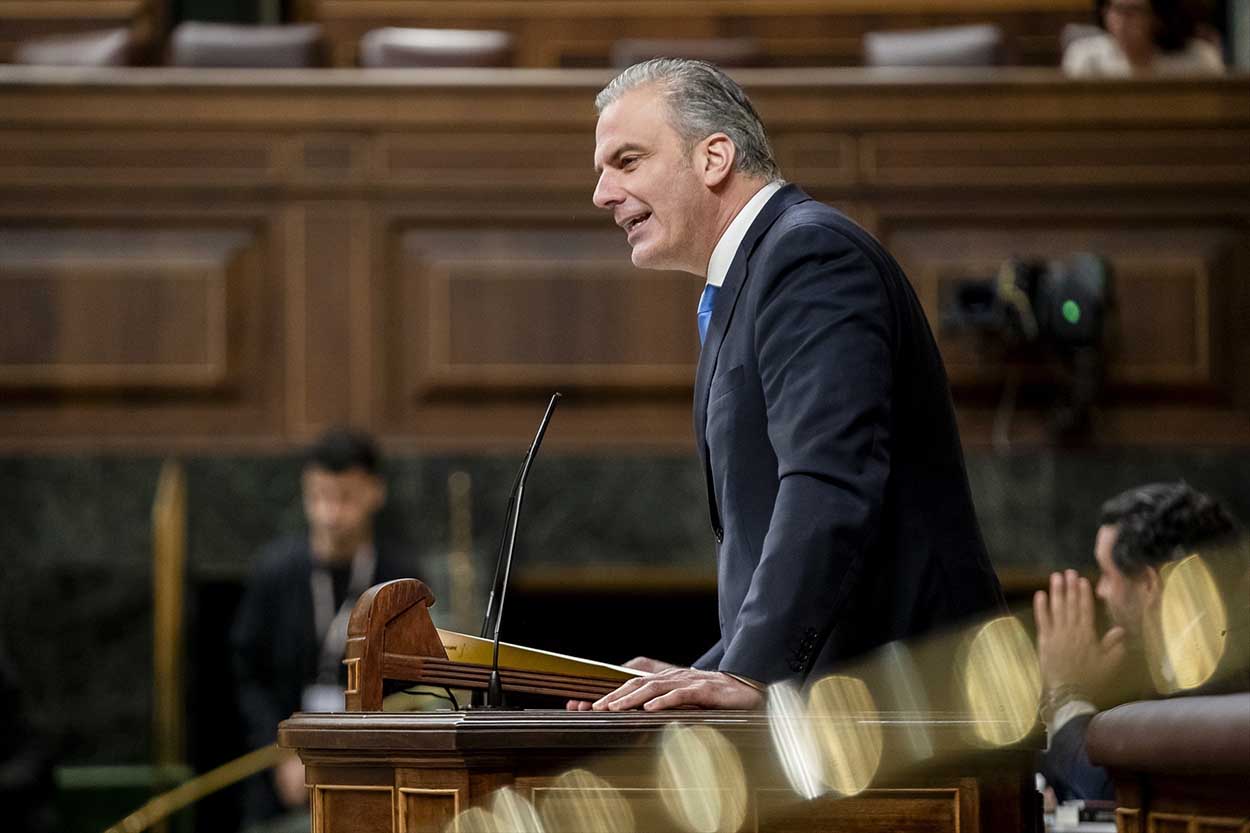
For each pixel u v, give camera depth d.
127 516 20.78
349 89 21.41
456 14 26.97
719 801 6.66
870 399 7.83
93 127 21.38
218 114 21.41
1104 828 10.58
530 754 6.57
